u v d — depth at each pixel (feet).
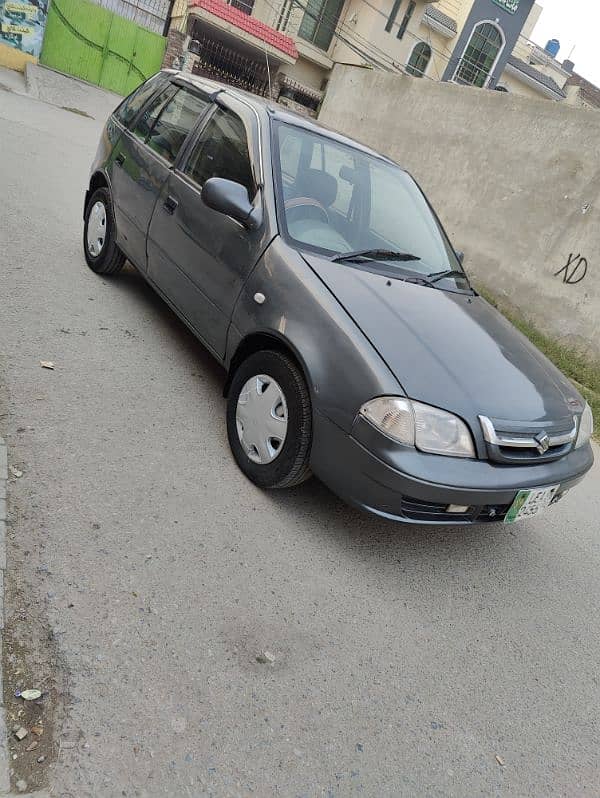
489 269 33.94
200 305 11.92
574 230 30.22
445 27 80.02
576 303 29.60
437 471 8.44
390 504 8.62
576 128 30.78
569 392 10.73
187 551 8.66
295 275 10.01
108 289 15.99
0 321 12.66
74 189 24.25
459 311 11.14
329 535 10.07
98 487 9.20
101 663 6.74
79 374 11.86
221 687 6.99
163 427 11.18
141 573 8.04
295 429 9.50
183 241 12.49
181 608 7.76
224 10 62.03
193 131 13.41
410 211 13.51
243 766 6.28
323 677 7.61
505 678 8.64
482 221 34.78
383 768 6.81
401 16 74.90
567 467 9.95
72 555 7.91
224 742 6.44
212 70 66.39
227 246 11.28
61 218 20.25
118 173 15.35
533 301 31.53
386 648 8.39
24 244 17.01
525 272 32.09
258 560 9.00
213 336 11.55
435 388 8.73
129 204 14.64
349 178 12.69
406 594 9.48
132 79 63.72
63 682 6.42
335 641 8.19
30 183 22.82
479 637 9.21
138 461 10.06
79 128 40.34
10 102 40.01
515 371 10.02
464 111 37.50
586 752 7.92
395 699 7.69
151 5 61.57
